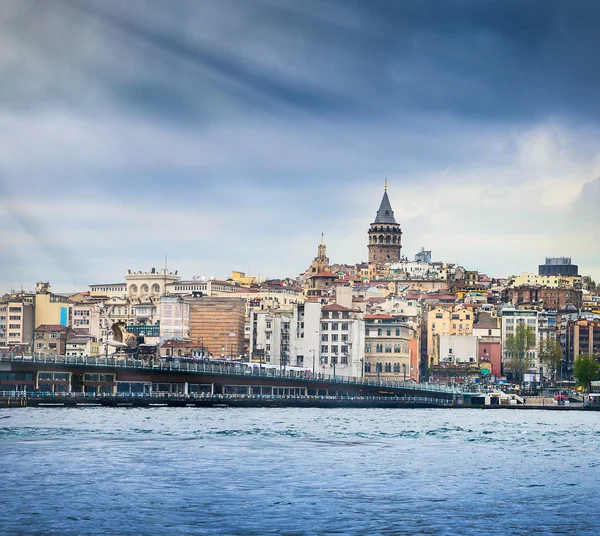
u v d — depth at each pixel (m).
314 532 183.12
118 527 184.38
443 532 184.75
